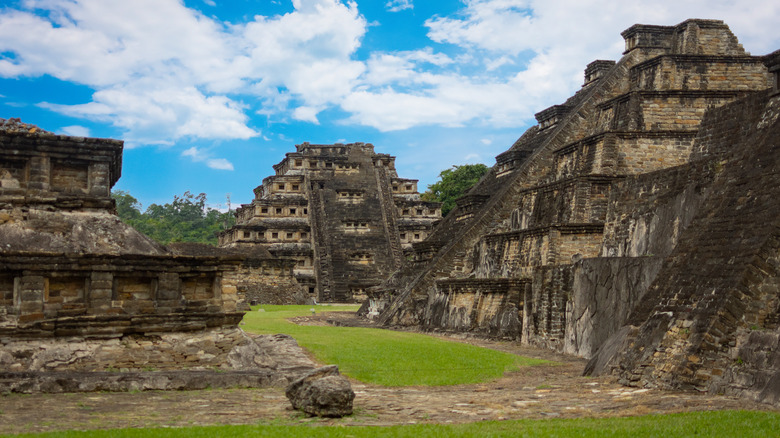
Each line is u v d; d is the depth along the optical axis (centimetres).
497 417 1556
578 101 5925
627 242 3350
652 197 3231
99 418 1480
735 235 2069
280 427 1373
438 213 9394
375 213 8969
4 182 2170
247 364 2223
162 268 2183
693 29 5359
